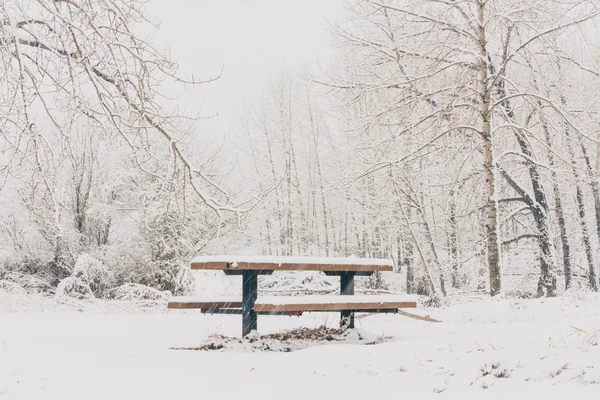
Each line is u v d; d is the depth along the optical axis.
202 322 9.30
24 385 3.83
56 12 5.68
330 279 22.58
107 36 6.32
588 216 27.02
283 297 6.02
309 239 37.34
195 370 4.41
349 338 6.54
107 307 16.50
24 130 5.66
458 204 20.86
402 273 34.44
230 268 5.89
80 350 5.53
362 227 29.64
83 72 6.00
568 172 18.09
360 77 19.55
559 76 19.27
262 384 3.82
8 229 21.41
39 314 10.65
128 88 6.44
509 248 25.64
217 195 21.61
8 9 5.48
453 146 17.36
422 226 24.31
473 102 17.30
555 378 3.14
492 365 3.54
